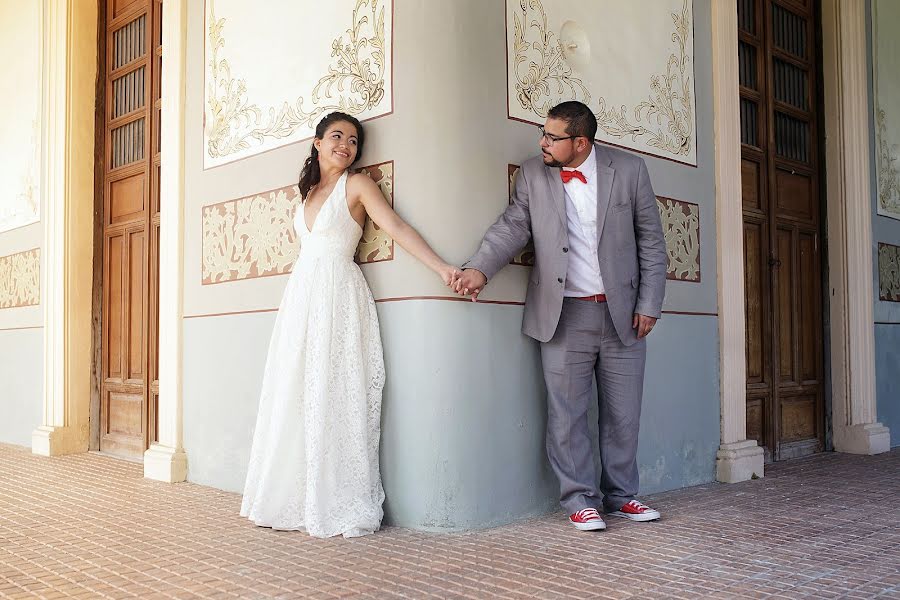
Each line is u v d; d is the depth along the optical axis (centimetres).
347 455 297
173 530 297
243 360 370
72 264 520
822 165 541
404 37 309
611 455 317
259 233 365
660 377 379
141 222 490
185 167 415
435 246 298
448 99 302
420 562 251
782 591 220
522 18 328
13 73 600
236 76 385
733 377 421
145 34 499
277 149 358
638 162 311
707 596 215
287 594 219
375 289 314
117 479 414
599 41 363
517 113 323
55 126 530
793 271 514
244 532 294
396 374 304
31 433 555
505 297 313
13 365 583
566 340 304
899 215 594
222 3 396
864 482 406
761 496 365
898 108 599
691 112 413
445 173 299
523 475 315
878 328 559
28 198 571
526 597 215
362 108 323
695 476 396
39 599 216
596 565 246
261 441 318
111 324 520
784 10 524
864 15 555
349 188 310
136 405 489
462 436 294
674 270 393
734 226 430
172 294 414
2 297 603
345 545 273
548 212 302
